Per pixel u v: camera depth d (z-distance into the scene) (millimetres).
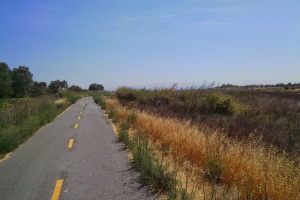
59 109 29375
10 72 94688
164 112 18062
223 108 18266
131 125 14891
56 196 5531
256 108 19547
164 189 5758
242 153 6684
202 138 8586
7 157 8969
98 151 9492
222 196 5133
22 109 17641
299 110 18875
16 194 5684
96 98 51656
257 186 5082
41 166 7742
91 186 6043
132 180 6383
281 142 9586
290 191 4844
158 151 8883
